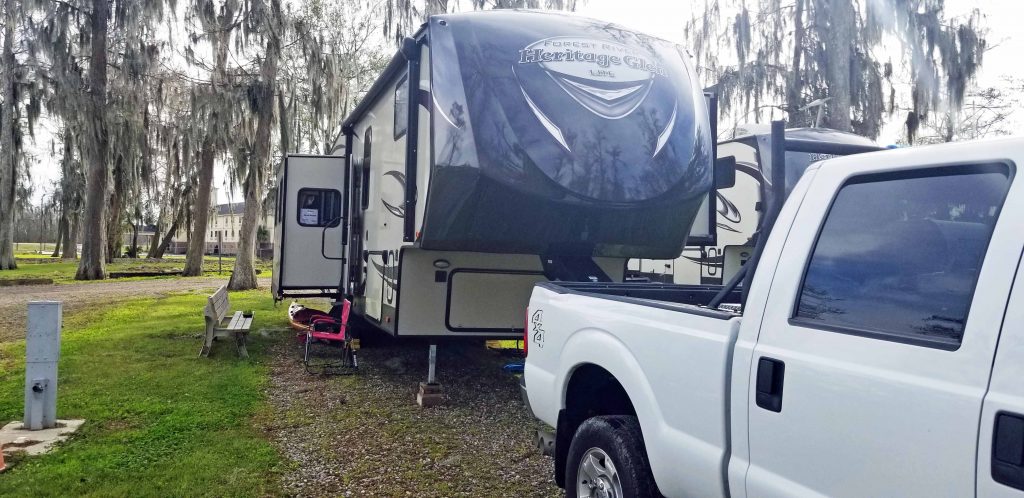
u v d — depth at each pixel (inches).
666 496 112.2
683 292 178.2
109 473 179.8
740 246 370.9
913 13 509.7
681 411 107.5
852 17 511.5
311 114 756.0
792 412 88.2
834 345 85.0
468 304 249.3
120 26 802.2
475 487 177.3
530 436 218.2
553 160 211.3
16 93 941.8
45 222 2140.7
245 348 342.6
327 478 182.4
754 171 364.2
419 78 232.7
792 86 635.5
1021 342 66.8
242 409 243.0
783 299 94.7
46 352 216.2
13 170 992.9
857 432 79.7
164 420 226.8
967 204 78.9
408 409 247.6
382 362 331.0
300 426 226.7
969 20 527.8
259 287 794.2
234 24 728.3
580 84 222.1
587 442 131.5
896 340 78.8
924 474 72.4
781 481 89.5
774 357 92.0
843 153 349.1
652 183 219.3
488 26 225.1
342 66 769.6
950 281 77.3
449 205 211.5
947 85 528.1
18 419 225.6
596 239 222.7
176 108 906.1
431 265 245.6
